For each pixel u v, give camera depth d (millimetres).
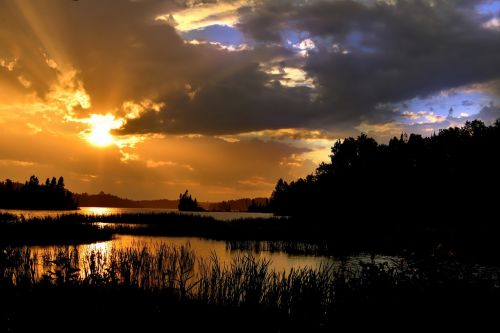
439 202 53312
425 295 9602
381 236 35562
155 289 12844
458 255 11016
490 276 10297
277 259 26531
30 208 142250
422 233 32281
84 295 11344
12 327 9703
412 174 58062
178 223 55062
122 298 11570
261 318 10836
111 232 41250
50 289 11242
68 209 153125
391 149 62688
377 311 9695
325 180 68250
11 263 14508
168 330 10148
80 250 26906
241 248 32438
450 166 54719
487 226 37500
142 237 41000
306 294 11266
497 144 50406
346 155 67812
